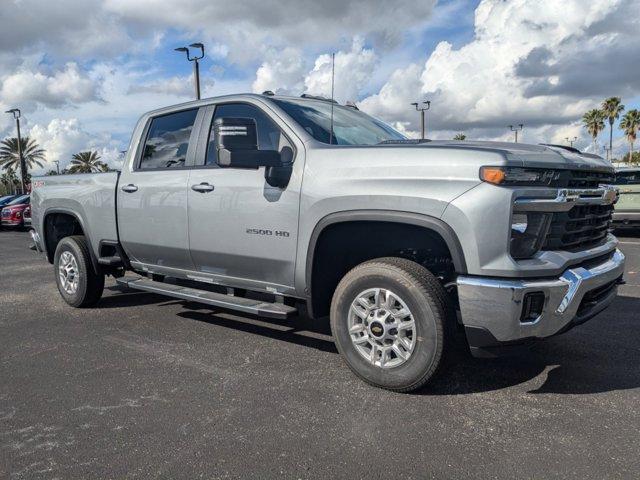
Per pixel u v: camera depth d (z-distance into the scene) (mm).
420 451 2766
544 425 3031
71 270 5938
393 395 3451
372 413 3197
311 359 4145
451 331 3287
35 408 3320
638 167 12539
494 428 3002
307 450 2787
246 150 3664
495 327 3105
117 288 7012
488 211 3057
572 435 2914
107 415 3213
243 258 4191
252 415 3189
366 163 3504
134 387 3629
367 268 3508
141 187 4980
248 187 4090
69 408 3314
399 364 3420
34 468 2652
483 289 3086
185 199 4551
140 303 6129
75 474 2598
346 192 3518
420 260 3895
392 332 3445
